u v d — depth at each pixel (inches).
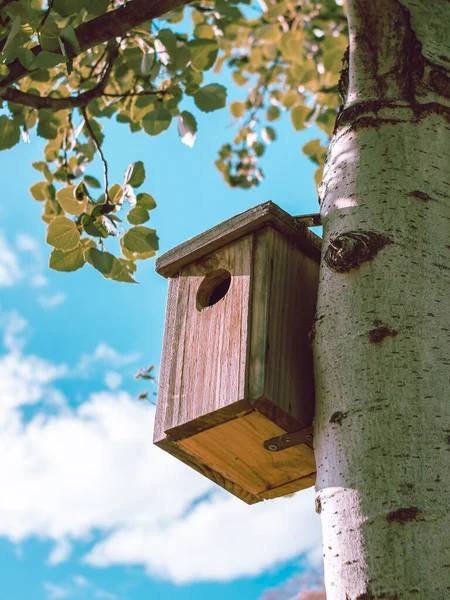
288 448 94.3
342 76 98.5
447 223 82.5
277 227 100.8
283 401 91.0
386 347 75.2
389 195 83.4
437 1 95.3
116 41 146.2
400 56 91.3
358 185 85.2
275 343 94.0
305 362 95.3
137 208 122.5
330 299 81.0
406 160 85.4
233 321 97.3
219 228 104.0
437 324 76.1
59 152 179.8
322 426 76.3
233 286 100.1
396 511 67.0
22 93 124.6
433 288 78.0
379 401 72.8
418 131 87.2
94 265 116.6
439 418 71.1
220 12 166.4
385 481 68.9
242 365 92.9
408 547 65.3
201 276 105.9
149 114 134.1
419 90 89.4
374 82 91.2
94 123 172.1
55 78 165.0
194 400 96.5
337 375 76.6
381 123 88.0
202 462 101.2
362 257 80.0
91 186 175.0
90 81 170.9
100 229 120.4
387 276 78.7
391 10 93.5
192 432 96.2
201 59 132.2
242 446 96.4
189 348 101.3
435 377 73.2
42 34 108.9
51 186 173.8
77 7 109.9
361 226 82.4
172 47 128.1
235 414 92.0
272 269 98.7
